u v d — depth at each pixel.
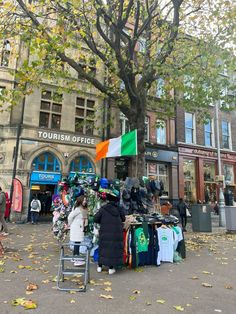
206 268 6.49
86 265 4.96
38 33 8.85
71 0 8.84
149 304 4.16
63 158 17.09
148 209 8.32
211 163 22.78
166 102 14.41
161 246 7.09
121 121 19.83
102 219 6.08
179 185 20.52
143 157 11.09
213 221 18.98
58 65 11.34
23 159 16.05
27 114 16.66
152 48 11.83
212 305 4.20
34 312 3.76
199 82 10.52
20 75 9.80
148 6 10.63
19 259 6.68
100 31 10.00
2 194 10.66
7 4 9.39
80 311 3.84
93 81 11.38
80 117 18.44
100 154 8.60
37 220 16.23
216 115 18.70
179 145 21.06
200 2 10.66
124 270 6.21
